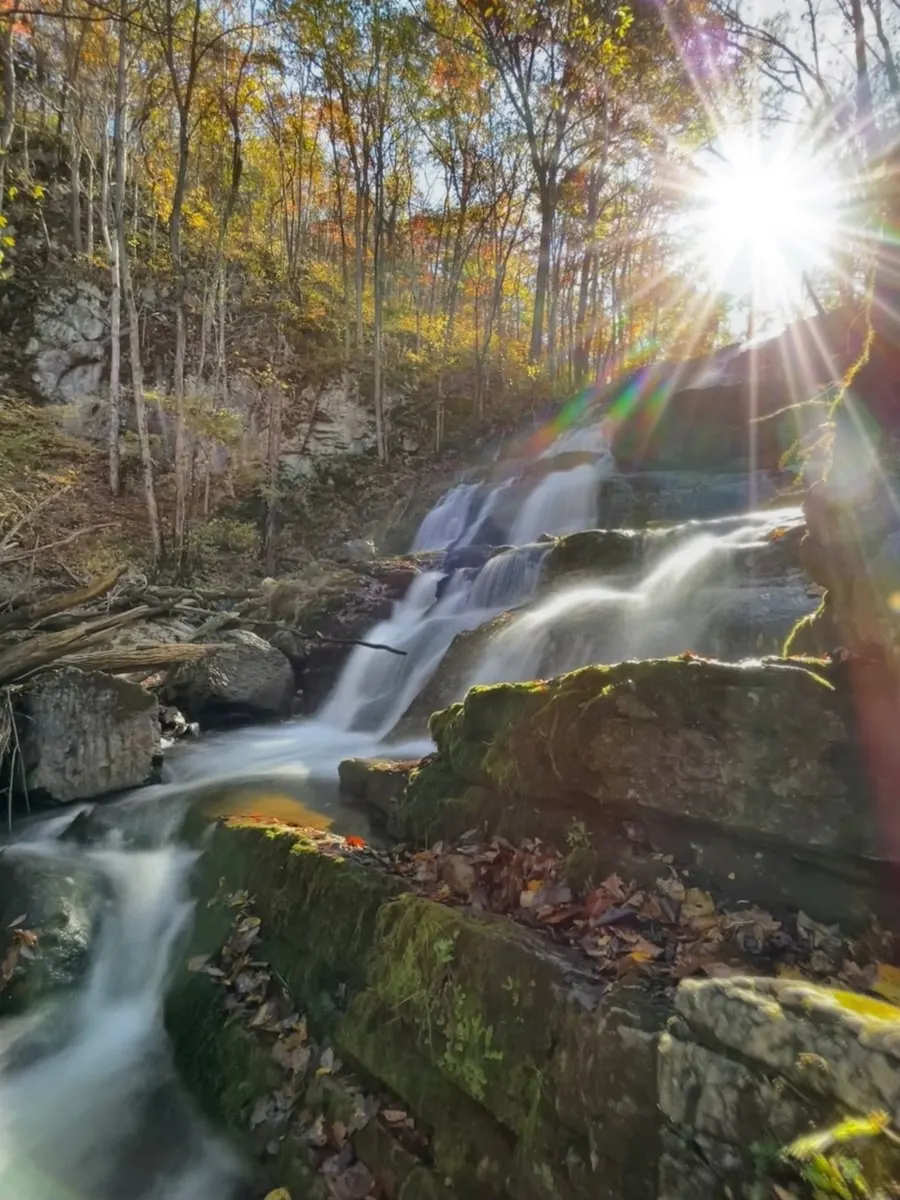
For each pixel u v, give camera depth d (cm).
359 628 904
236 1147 245
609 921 216
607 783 241
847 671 209
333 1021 253
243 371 1789
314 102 2139
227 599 1030
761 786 207
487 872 262
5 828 457
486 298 2595
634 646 493
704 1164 148
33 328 1736
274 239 2638
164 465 1652
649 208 2181
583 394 1794
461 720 328
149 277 1920
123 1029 318
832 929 190
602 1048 171
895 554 208
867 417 244
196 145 1930
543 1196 175
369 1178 214
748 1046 146
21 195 1977
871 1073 127
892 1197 118
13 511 1093
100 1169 260
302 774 514
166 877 384
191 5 1299
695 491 991
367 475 1805
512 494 1332
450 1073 209
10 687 493
